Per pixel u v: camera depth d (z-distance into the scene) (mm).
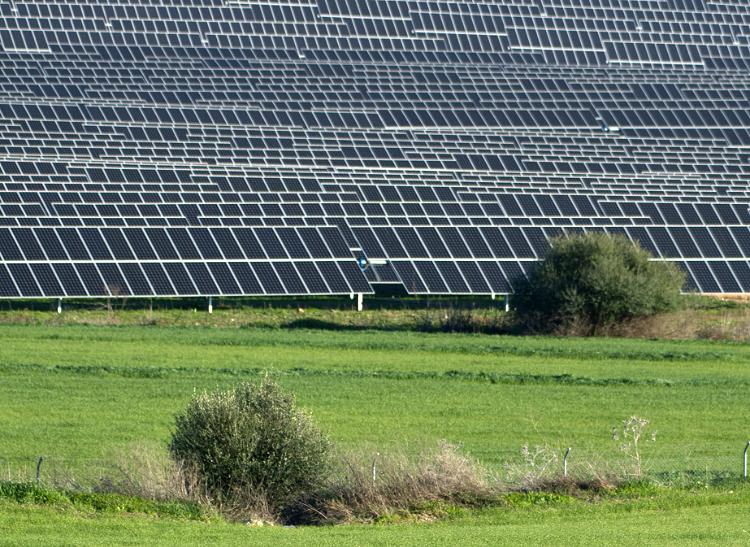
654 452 116812
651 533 80250
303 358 168625
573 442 121562
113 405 133500
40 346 170500
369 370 159375
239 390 98938
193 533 80438
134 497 89812
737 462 110188
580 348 182750
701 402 144250
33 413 128250
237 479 93938
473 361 171125
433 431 124938
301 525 91562
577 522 85500
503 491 95062
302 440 95938
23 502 86938
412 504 92000
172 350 171375
